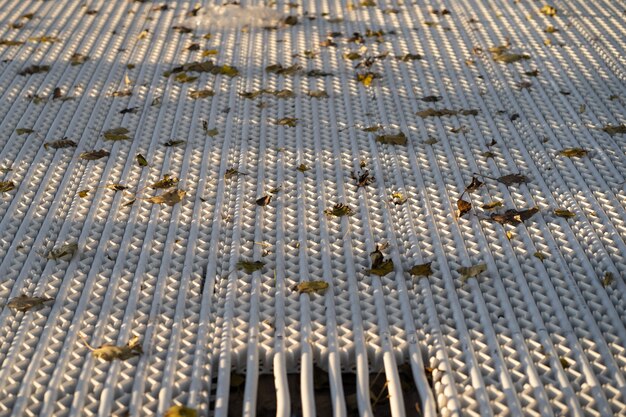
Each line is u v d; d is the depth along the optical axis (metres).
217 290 2.45
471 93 3.81
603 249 2.61
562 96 3.75
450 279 2.48
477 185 2.99
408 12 4.98
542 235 2.71
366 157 3.23
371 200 2.93
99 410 2.01
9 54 4.34
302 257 2.59
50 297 2.43
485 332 2.27
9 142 3.37
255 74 4.05
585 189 2.97
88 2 5.24
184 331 2.28
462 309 2.36
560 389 2.07
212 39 4.55
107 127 3.51
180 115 3.61
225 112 3.63
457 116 3.57
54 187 3.04
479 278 2.50
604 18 4.84
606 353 2.18
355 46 4.42
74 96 3.82
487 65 4.13
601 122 3.50
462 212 2.81
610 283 2.45
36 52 4.37
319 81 3.96
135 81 3.98
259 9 4.94
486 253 2.60
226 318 2.32
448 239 2.69
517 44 4.41
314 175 3.09
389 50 4.35
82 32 4.68
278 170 3.12
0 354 2.21
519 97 3.76
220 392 2.07
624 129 3.39
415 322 2.32
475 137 3.38
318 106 3.69
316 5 5.12
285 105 3.70
